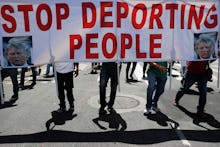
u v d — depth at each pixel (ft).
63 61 19.26
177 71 46.83
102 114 22.71
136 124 20.61
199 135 18.80
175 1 19.27
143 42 19.48
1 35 18.62
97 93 29.86
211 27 19.77
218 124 20.83
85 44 19.21
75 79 38.70
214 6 19.58
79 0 18.80
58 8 18.79
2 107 24.77
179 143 17.58
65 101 25.29
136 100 26.99
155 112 23.36
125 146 17.07
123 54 19.45
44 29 18.89
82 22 18.99
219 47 20.20
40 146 17.07
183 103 26.17
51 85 34.53
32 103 26.04
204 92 21.75
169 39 19.61
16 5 18.48
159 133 19.02
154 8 19.24
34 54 19.02
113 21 19.11
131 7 19.08
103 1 18.89
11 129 19.63
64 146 17.06
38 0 18.62
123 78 39.06
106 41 19.25
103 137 18.34
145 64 38.68
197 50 19.90
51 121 21.17
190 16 19.54
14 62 18.92
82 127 19.99
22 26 18.71
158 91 23.08
